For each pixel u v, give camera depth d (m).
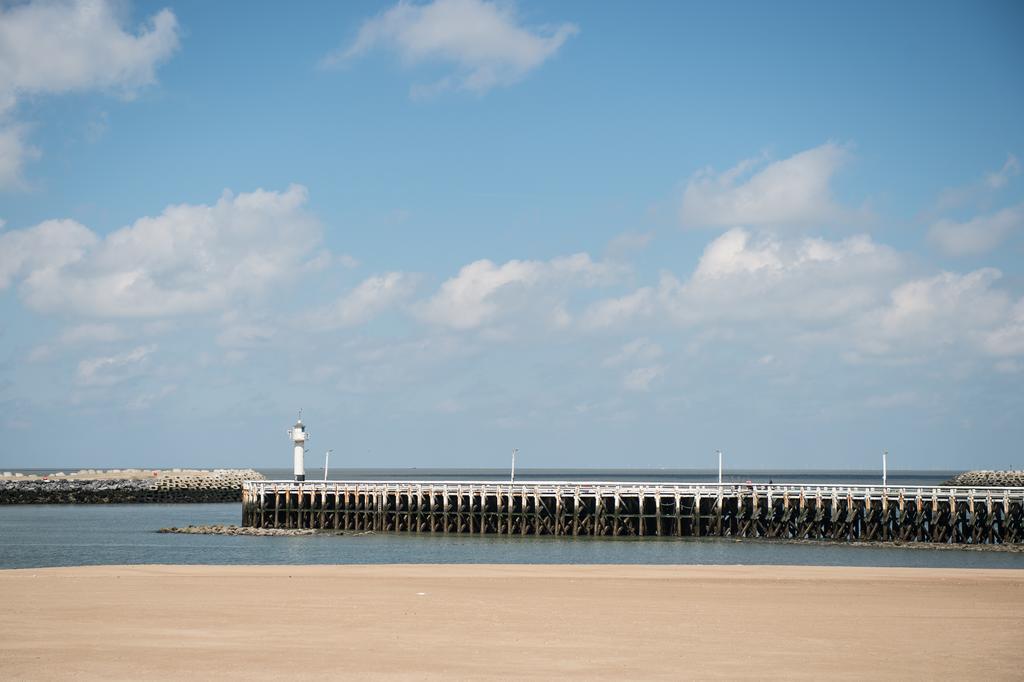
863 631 38.34
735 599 47.12
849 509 89.69
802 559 76.44
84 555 82.94
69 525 120.94
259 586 50.88
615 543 89.12
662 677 30.36
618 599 46.91
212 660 32.47
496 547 86.38
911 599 47.44
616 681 29.81
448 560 77.00
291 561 77.50
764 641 36.09
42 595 47.06
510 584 52.34
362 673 30.70
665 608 44.06
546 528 98.25
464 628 38.53
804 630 38.44
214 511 154.88
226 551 85.44
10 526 119.44
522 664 32.00
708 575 56.81
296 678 30.08
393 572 57.88
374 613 42.09
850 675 30.84
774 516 93.19
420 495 102.25
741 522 95.19
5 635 36.78
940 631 38.44
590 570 59.38
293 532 103.25
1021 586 52.38
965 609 44.28
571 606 44.47
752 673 30.98
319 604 44.59
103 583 51.66
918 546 84.75
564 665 31.88
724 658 33.09
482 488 100.62
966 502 89.19
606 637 36.72
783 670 31.41
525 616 41.53
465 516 104.56
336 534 101.56
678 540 91.50
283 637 36.50
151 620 40.09
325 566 61.31
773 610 43.62
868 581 54.25
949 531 90.25
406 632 37.59
